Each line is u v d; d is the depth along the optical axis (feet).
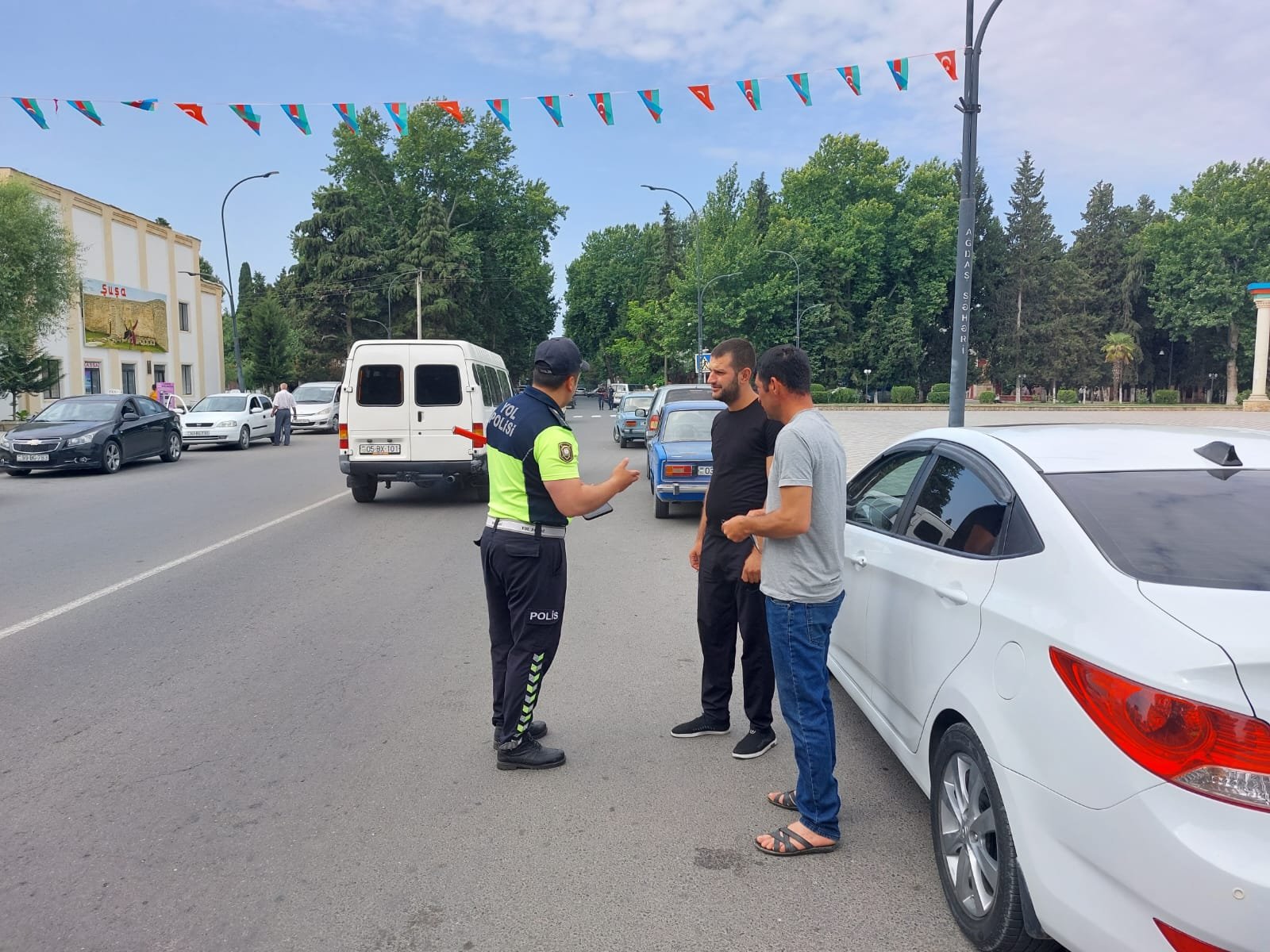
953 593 9.90
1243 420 130.52
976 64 39.22
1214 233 210.18
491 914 9.81
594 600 24.81
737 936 9.42
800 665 11.05
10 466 56.39
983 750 8.96
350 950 9.17
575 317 315.17
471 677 17.88
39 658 19.01
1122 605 7.57
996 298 227.81
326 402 109.40
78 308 115.75
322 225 200.85
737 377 13.65
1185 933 6.56
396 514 41.22
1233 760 6.49
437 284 180.45
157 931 9.46
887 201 206.80
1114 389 262.26
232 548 32.17
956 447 12.00
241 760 13.87
